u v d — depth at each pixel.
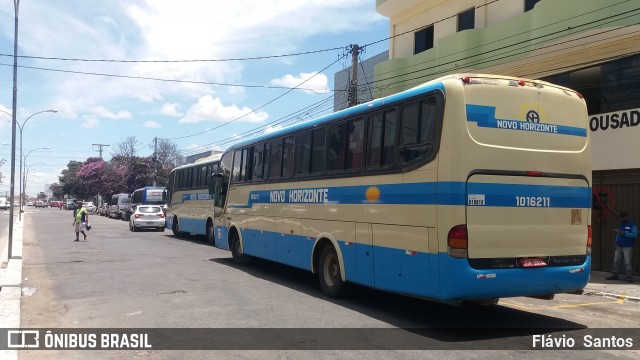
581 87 14.03
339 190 9.05
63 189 113.81
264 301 9.10
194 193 22.69
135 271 12.80
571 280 7.17
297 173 10.66
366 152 8.37
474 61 16.52
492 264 6.66
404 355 5.95
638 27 12.05
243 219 13.37
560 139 7.27
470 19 17.75
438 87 6.90
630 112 12.57
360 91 23.30
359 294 9.48
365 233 8.25
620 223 12.23
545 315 8.38
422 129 7.15
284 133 11.36
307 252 10.12
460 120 6.65
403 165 7.42
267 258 11.95
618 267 12.21
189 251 17.95
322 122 9.80
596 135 13.41
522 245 6.86
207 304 8.82
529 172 6.96
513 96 7.01
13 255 15.62
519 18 15.23
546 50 14.07
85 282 11.15
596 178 13.77
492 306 9.05
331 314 8.09
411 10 20.20
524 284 6.82
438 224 6.66
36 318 7.91
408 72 19.44
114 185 70.88
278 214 11.42
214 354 6.02
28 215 56.97
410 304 8.97
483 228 6.62
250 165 13.16
